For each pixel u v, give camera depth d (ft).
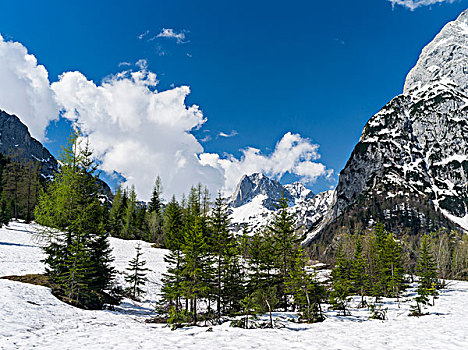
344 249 220.23
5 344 41.88
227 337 51.85
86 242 83.87
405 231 562.66
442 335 54.95
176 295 84.79
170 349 42.57
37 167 337.72
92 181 87.76
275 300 79.97
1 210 204.44
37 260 115.34
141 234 281.95
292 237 113.91
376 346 46.09
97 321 62.49
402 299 136.77
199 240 84.79
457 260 274.16
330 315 88.33
